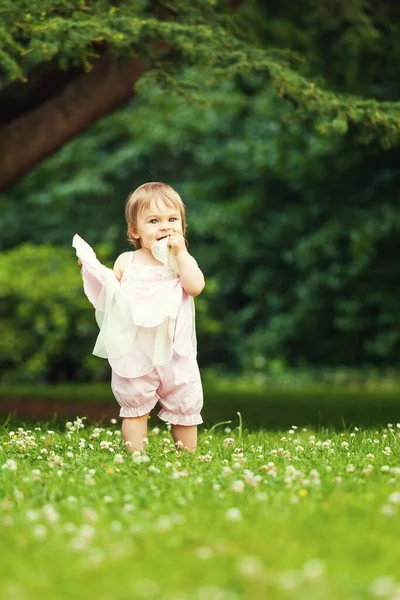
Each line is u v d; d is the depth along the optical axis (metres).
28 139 11.05
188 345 5.96
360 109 8.81
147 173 26.39
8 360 18.41
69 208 26.42
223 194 25.02
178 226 6.11
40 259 18.94
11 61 8.00
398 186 22.23
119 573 3.02
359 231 21.55
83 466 5.18
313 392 17.88
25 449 5.93
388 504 4.15
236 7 11.35
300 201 24.11
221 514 3.91
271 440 7.10
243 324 24.61
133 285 5.92
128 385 5.88
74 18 8.30
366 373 22.44
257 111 23.16
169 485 4.55
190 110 24.62
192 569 3.06
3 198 26.42
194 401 5.98
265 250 24.02
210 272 24.64
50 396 14.57
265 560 3.18
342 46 12.48
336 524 3.72
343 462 5.52
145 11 9.61
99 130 25.77
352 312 22.30
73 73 11.09
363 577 3.01
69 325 18.52
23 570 3.05
